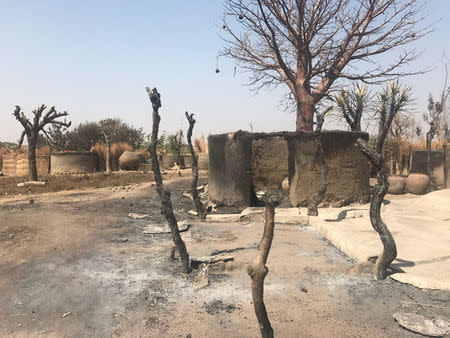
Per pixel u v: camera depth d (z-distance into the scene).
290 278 4.21
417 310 3.35
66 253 5.14
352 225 6.37
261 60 15.08
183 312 3.40
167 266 4.68
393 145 13.18
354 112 11.79
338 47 12.23
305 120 12.55
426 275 3.95
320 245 5.66
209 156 9.73
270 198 2.22
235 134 8.62
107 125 29.72
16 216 6.96
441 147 12.95
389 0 11.52
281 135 8.37
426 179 10.52
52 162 17.70
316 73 12.28
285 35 11.84
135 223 7.23
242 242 5.78
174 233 4.39
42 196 10.49
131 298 3.72
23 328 3.18
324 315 3.30
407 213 7.38
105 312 3.44
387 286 3.92
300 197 8.15
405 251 4.85
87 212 7.90
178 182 13.77
